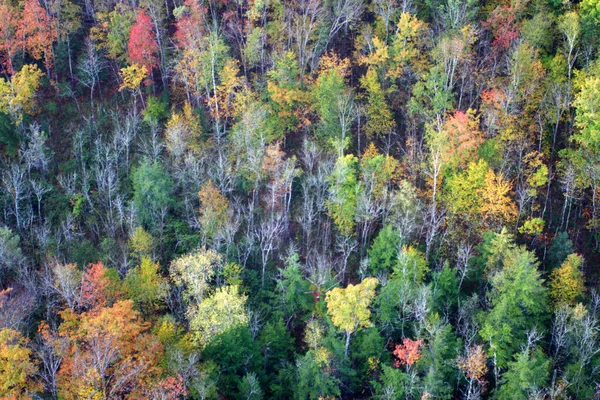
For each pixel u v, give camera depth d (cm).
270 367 5759
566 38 7631
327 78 7406
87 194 7050
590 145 6806
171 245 6756
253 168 6869
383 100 7719
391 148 7625
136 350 4947
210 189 6506
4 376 4503
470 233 6581
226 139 7556
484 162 6525
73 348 4819
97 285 5447
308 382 5247
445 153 6631
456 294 6072
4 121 7469
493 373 5594
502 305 5381
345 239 6625
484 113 7231
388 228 6262
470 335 5672
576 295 5866
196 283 5706
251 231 6838
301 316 6212
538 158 7144
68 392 4556
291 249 6344
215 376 5128
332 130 7375
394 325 5844
